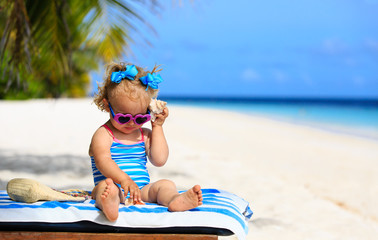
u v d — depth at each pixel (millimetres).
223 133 16906
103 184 2906
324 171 9430
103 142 3191
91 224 2697
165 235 2699
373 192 7445
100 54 7082
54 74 7176
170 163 8625
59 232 2666
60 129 14062
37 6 6434
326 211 5801
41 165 7488
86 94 37250
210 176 7570
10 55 6453
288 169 9414
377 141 17312
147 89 3148
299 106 68312
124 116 3057
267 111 46031
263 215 5383
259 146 13414
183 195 2785
